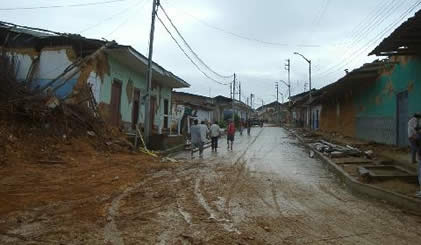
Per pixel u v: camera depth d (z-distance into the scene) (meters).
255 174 11.93
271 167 13.91
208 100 58.72
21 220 5.90
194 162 14.79
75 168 10.79
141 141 17.98
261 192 8.98
